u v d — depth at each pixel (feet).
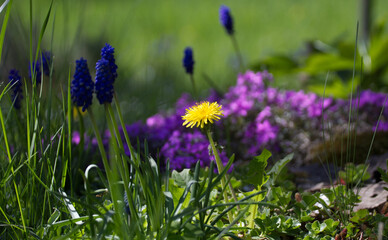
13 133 7.29
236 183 7.34
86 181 5.11
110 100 4.88
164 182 7.65
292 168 9.10
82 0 13.79
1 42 5.23
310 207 6.63
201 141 8.99
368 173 7.62
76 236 5.47
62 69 9.08
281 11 31.65
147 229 5.25
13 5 10.65
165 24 29.78
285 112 10.64
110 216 4.78
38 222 6.23
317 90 12.88
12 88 6.95
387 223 6.04
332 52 15.08
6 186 6.56
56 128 7.24
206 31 27.73
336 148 9.26
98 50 11.92
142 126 9.71
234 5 34.68
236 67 17.43
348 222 6.52
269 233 6.17
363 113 10.56
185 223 5.06
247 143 10.16
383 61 13.58
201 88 15.96
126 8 32.91
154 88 15.25
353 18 27.73
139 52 21.13
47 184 5.97
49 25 20.27
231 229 5.75
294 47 22.95
